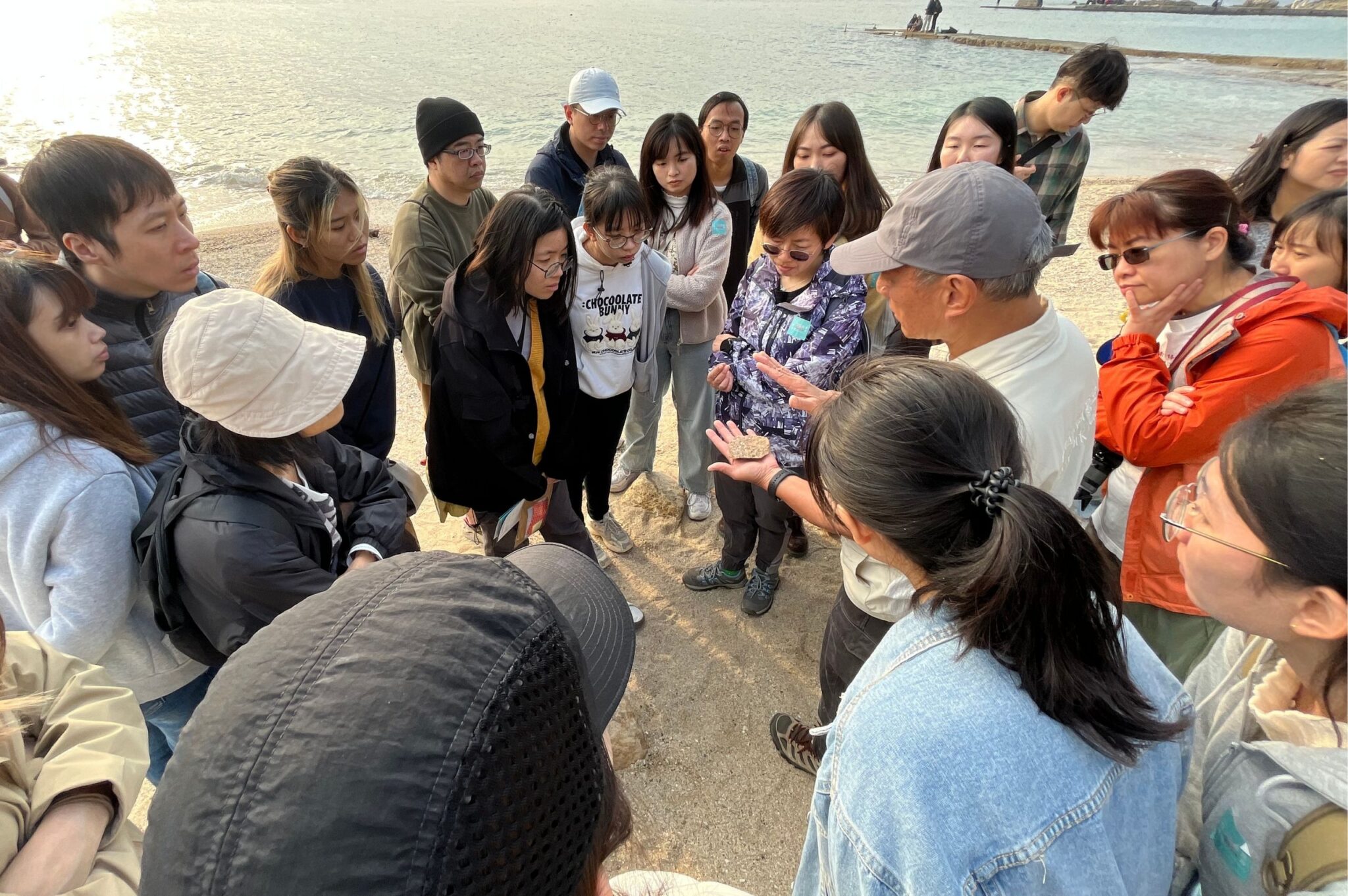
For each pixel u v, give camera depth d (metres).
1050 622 0.83
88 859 1.07
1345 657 0.80
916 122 16.16
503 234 2.28
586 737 0.66
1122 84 3.66
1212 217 1.68
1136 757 0.82
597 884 0.71
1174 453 1.73
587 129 3.82
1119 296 6.74
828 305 2.44
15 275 1.45
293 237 2.40
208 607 1.50
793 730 2.54
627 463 3.92
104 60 24.38
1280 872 0.82
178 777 0.58
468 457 2.57
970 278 1.46
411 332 3.21
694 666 2.93
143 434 1.93
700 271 3.25
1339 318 1.60
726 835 2.31
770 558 3.00
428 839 0.53
